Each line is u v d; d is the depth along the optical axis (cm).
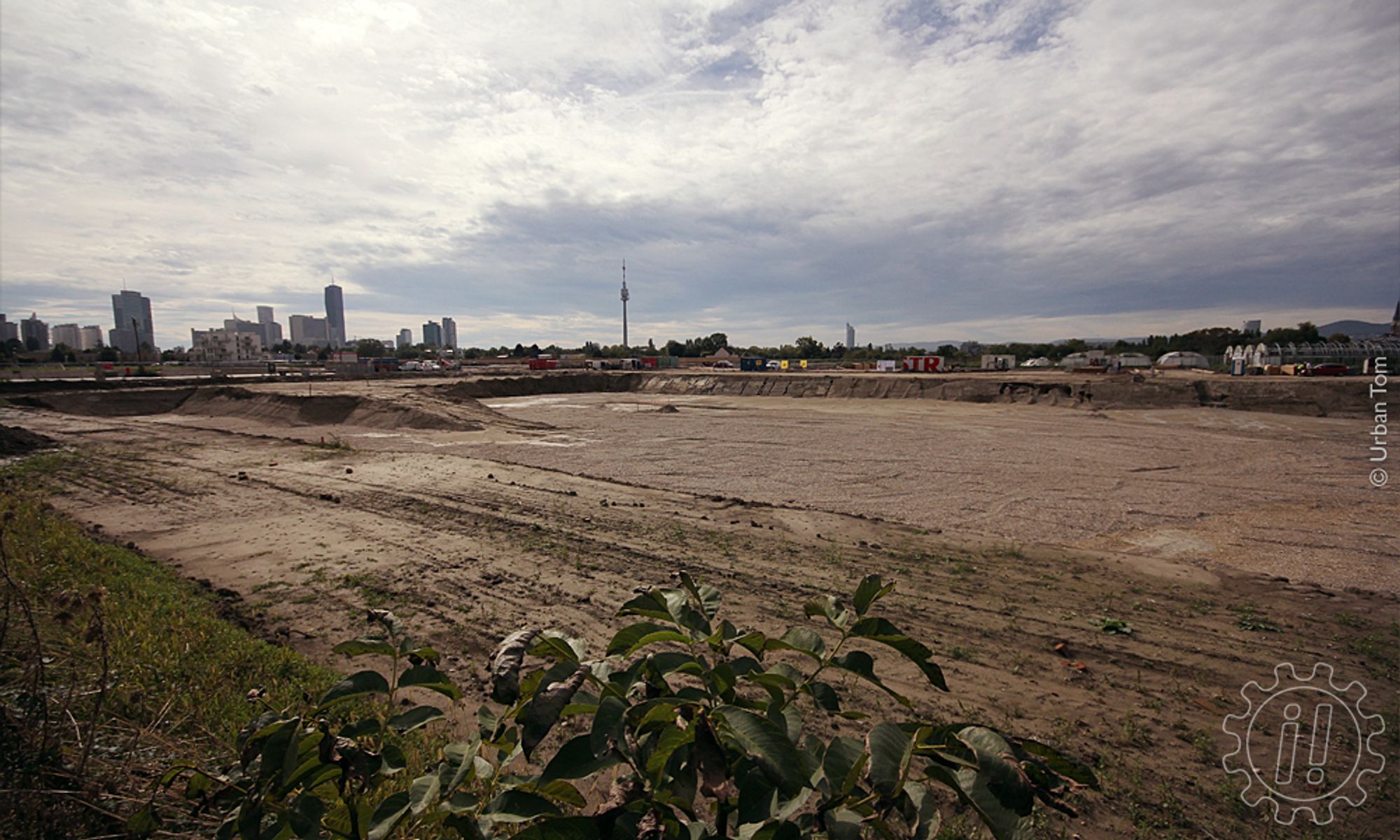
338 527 1320
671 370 9306
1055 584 1023
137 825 218
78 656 486
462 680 701
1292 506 1622
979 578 1047
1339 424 3347
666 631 161
